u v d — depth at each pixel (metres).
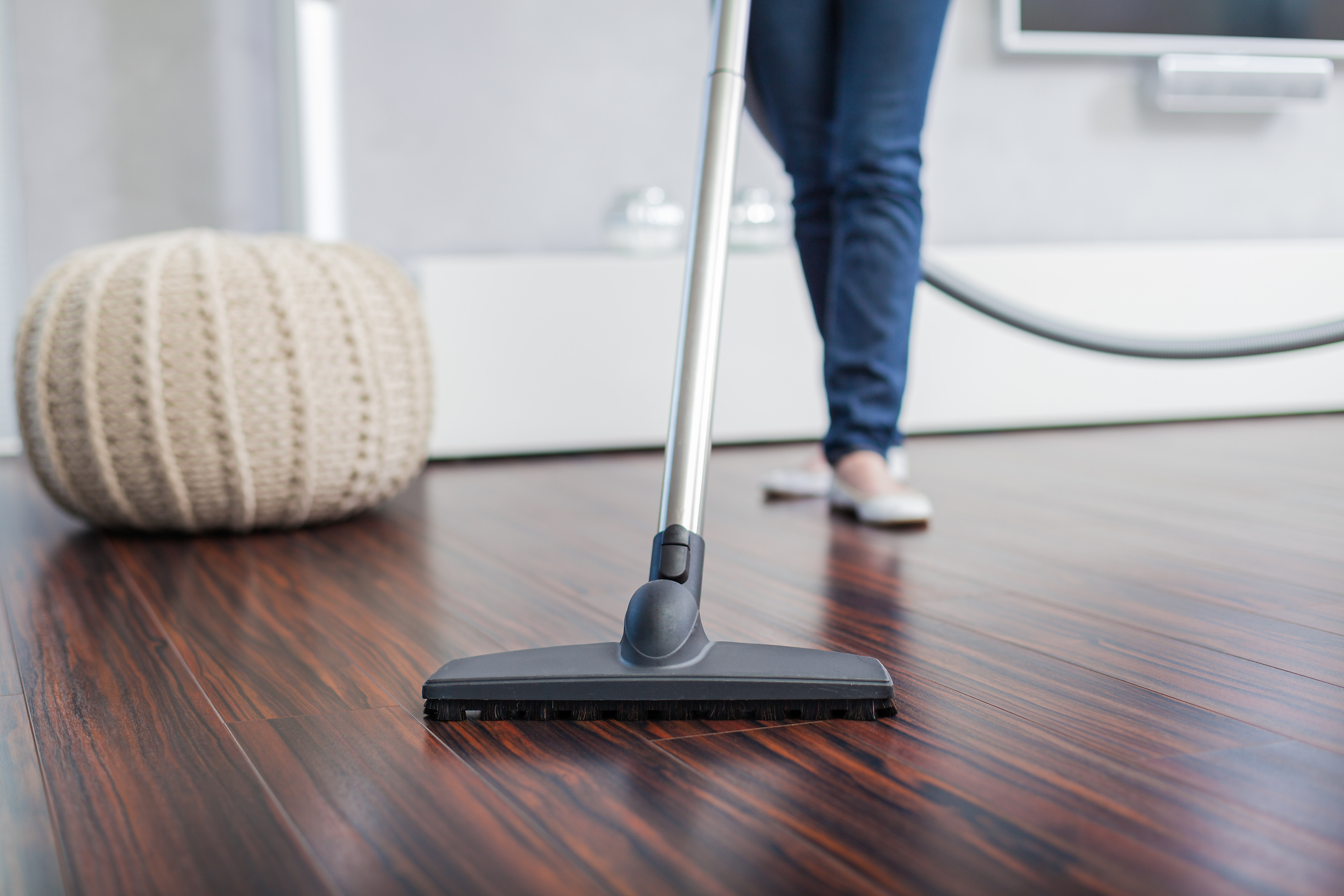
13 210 2.62
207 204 2.73
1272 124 3.20
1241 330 2.76
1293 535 1.38
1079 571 1.21
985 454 2.25
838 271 1.57
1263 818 0.58
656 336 2.42
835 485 1.60
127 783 0.65
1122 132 3.10
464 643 0.96
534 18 2.70
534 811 0.60
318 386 1.49
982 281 2.59
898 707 0.77
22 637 1.01
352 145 2.62
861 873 0.53
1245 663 0.86
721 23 0.89
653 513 1.66
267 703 0.80
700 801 0.61
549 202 2.76
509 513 1.67
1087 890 0.51
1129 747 0.69
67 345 1.44
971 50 2.97
